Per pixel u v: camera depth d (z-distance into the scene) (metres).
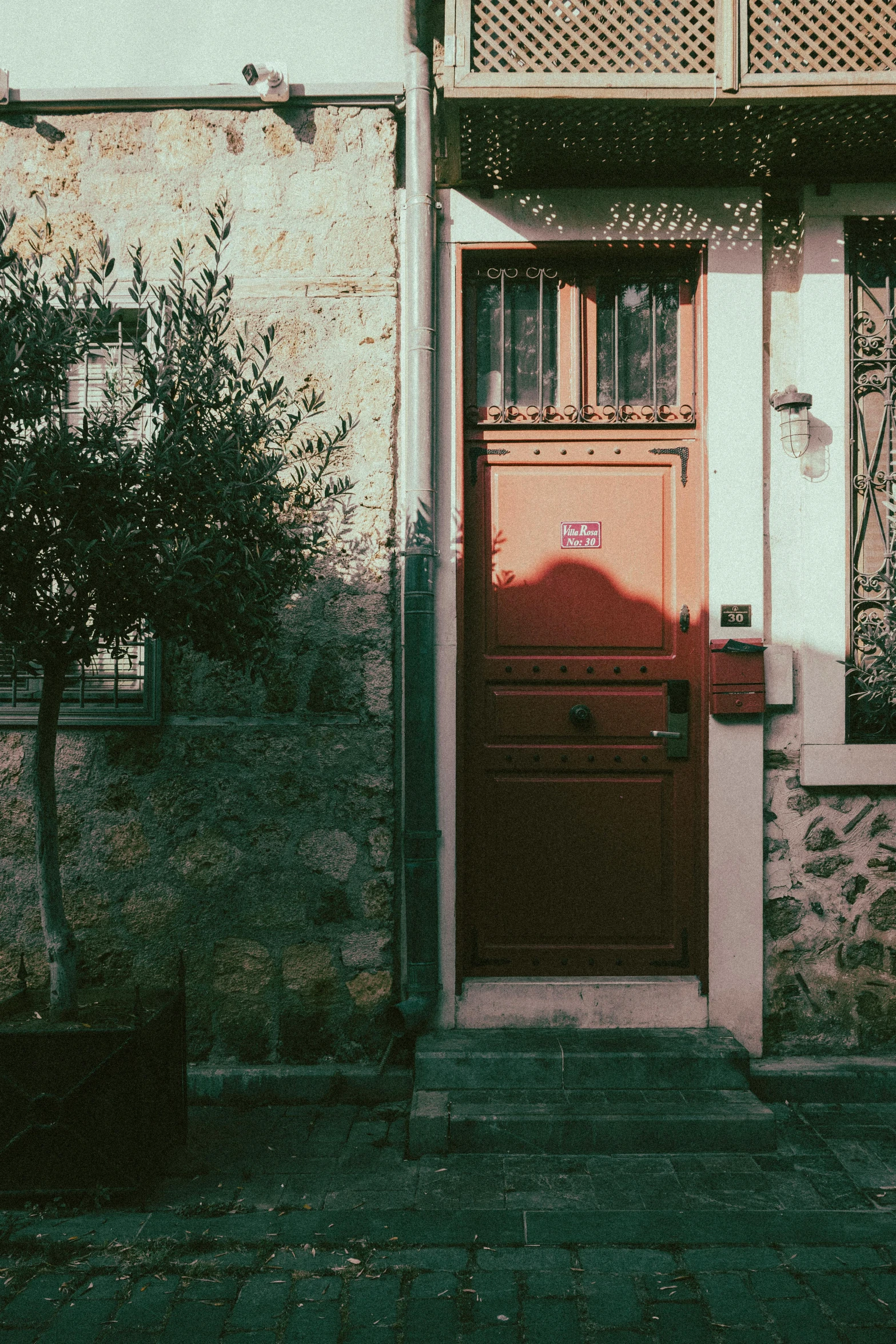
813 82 3.43
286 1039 3.85
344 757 3.87
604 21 3.81
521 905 4.02
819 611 3.93
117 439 2.79
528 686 4.03
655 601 4.02
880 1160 3.25
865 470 4.02
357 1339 2.35
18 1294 2.53
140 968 3.88
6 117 3.95
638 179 3.93
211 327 2.83
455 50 3.47
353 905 3.86
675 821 4.01
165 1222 2.85
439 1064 3.55
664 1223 2.83
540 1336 2.36
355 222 3.90
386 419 3.88
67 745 3.89
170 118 3.92
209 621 2.87
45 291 2.71
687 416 4.03
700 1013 3.91
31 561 2.66
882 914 3.93
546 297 4.06
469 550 4.03
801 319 3.95
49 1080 2.92
